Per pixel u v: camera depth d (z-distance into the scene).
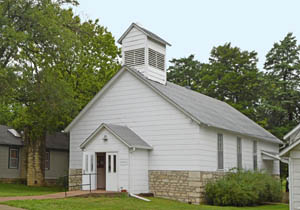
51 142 37.97
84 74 30.64
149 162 22.73
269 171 31.91
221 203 21.05
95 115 25.14
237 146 26.31
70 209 15.36
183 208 17.86
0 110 37.12
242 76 46.25
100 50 32.47
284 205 22.70
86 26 29.62
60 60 24.83
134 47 25.14
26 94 24.44
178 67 60.38
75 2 25.19
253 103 48.12
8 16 21.81
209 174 22.08
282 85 44.47
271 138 31.62
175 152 21.94
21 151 35.16
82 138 25.44
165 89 24.45
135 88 23.80
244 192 20.94
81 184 23.72
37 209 14.62
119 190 21.44
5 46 21.06
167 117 22.44
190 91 30.28
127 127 23.67
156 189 22.27
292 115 45.53
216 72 49.09
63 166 38.84
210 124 21.67
